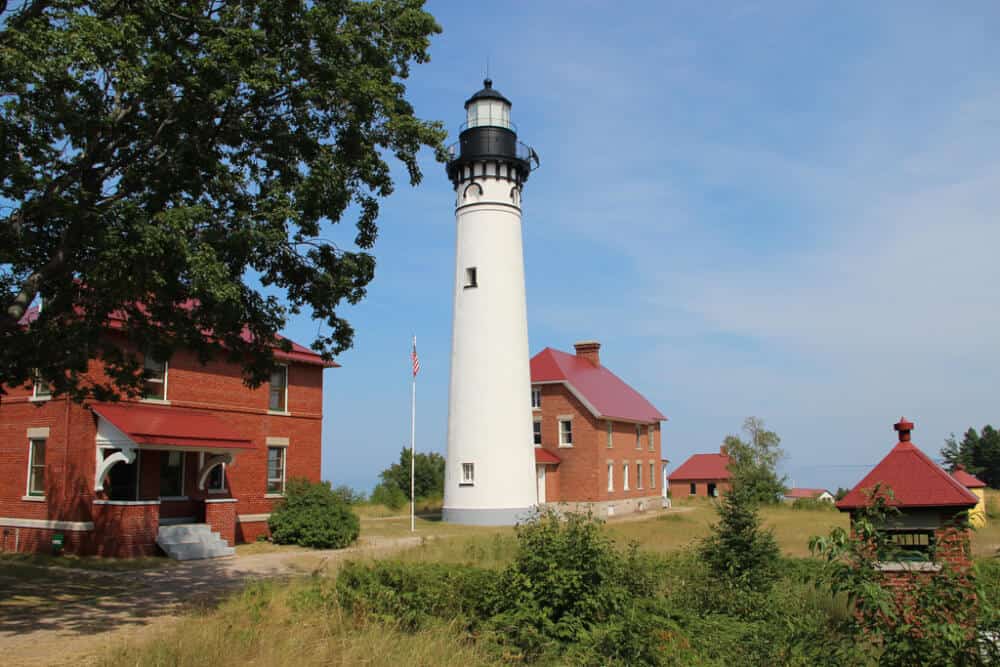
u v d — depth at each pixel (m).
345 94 14.98
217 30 14.14
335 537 26.83
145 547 23.20
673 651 10.30
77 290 15.15
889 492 8.84
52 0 13.62
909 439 10.78
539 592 11.74
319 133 15.73
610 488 47.28
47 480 24.38
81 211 12.90
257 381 16.91
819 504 50.31
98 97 13.76
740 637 11.19
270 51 14.53
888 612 7.07
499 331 38.41
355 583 13.40
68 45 11.96
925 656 6.80
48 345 14.90
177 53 13.67
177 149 13.98
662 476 58.12
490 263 38.84
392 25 16.20
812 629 10.04
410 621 11.59
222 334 15.91
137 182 14.46
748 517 16.45
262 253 15.38
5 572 19.89
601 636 10.63
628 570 13.48
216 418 26.95
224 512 25.78
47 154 14.03
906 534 10.26
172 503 25.78
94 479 23.67
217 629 10.62
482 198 39.19
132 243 12.36
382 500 48.34
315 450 31.48
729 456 62.44
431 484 51.28
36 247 14.77
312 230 16.16
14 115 13.32
